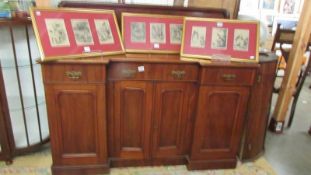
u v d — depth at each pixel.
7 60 1.68
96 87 1.56
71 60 1.47
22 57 1.73
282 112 2.51
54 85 1.51
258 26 1.74
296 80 2.43
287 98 2.46
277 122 2.54
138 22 1.77
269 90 1.91
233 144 1.89
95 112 1.63
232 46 1.72
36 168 1.82
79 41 1.56
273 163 2.07
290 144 2.38
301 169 2.02
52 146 1.66
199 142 1.83
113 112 1.69
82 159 1.74
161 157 1.89
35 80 1.84
